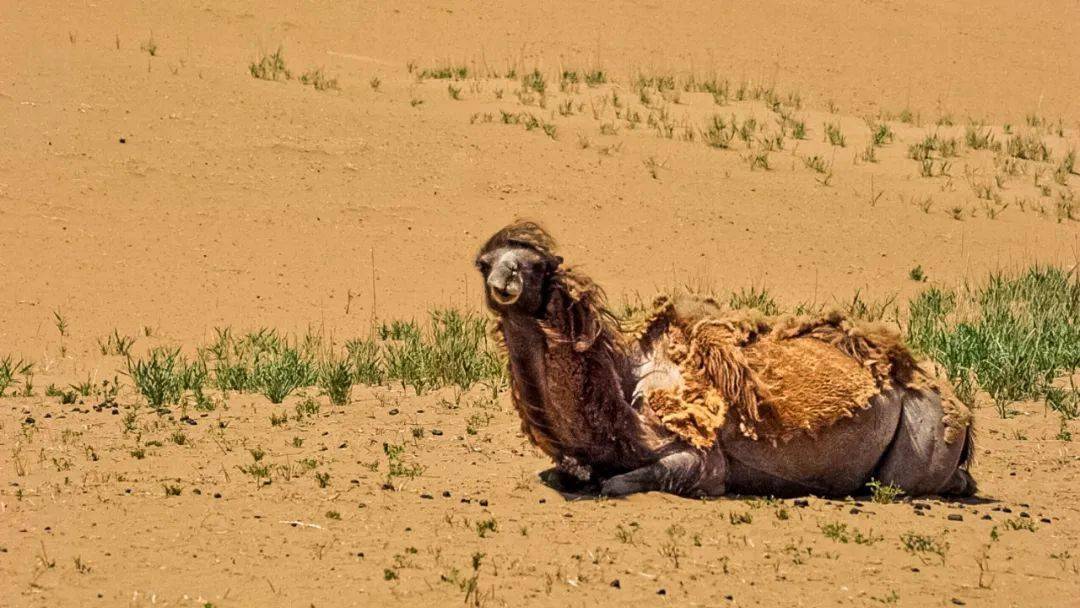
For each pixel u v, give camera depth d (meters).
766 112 61.12
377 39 72.06
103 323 38.00
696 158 52.97
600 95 60.88
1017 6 91.62
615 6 82.31
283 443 24.97
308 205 46.38
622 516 19.89
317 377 31.89
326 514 20.11
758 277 43.19
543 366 20.14
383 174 48.78
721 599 16.84
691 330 21.16
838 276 43.81
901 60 78.81
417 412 27.70
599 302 20.55
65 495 21.14
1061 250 47.03
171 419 27.08
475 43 74.00
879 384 21.23
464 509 20.45
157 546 18.64
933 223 48.91
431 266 42.94
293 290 40.91
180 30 66.69
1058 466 23.78
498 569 17.70
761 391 20.69
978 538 19.47
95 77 53.97
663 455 20.83
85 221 44.19
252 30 69.25
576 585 17.14
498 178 49.09
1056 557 18.75
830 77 74.38
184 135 50.09
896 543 19.08
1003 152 57.50
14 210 44.19
